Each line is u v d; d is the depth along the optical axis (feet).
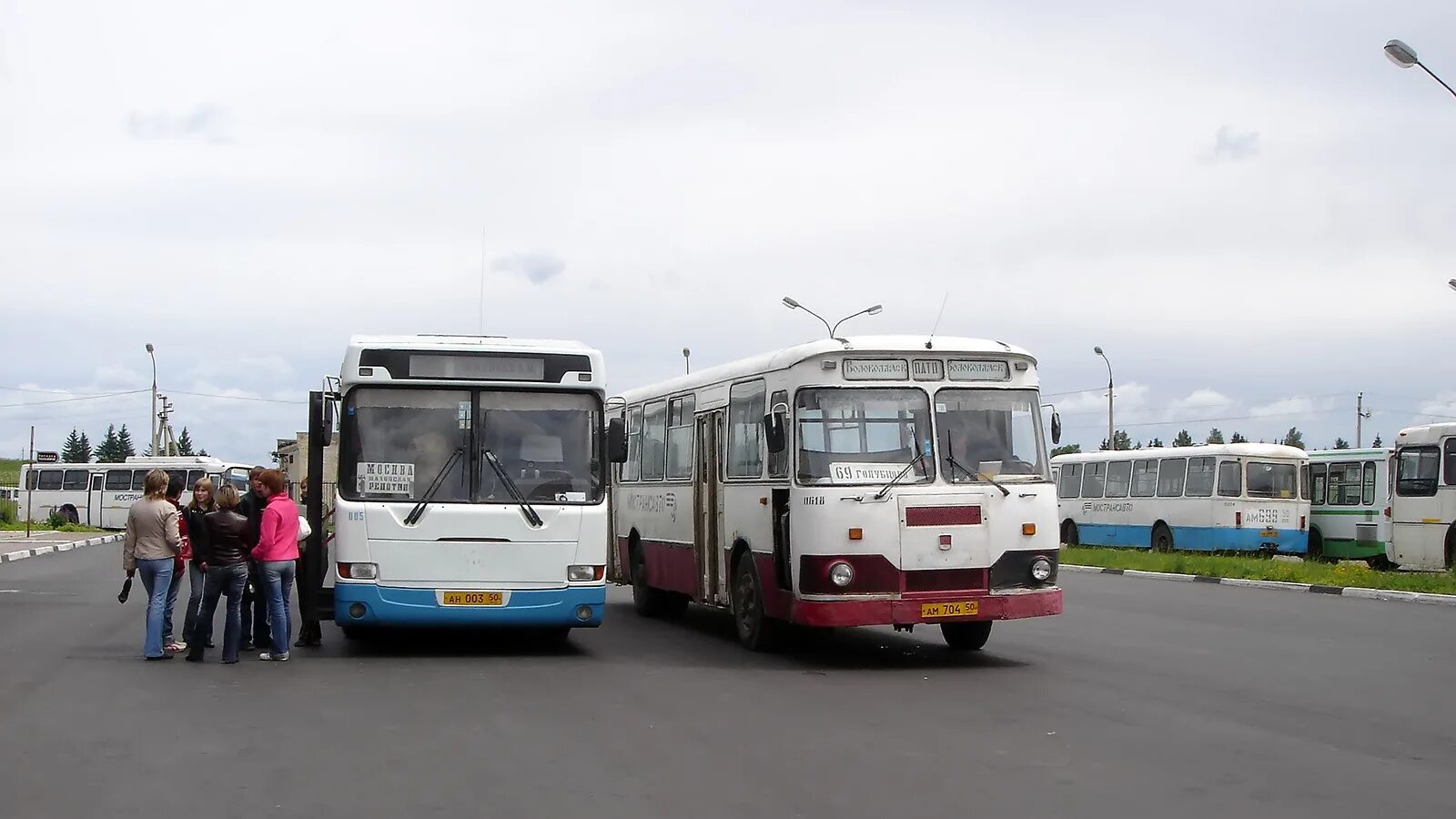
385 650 53.52
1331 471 132.67
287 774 28.89
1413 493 107.76
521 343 51.42
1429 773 29.14
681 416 64.75
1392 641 57.31
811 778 28.50
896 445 48.39
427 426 50.31
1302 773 29.12
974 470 48.52
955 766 29.78
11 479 364.38
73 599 79.20
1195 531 132.57
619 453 51.70
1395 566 119.24
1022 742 32.89
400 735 33.73
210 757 30.81
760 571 52.34
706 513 60.03
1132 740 33.17
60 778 28.45
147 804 26.11
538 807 25.82
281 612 49.19
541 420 51.19
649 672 46.85
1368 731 34.55
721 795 26.84
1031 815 25.13
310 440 52.03
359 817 25.04
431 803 26.21
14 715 36.70
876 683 43.78
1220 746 32.27
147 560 49.29
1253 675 45.75
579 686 42.96
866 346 48.88
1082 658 50.93
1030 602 48.01
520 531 49.98
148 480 50.03
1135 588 94.12
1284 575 97.50
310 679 44.47
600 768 29.58
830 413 48.52
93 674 45.16
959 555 47.55
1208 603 79.25
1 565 116.26
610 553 78.33
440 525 49.44
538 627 52.13
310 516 51.75
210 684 42.98
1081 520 155.94
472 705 38.81
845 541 47.01
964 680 44.65
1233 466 129.18
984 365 49.80
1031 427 49.88
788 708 38.37
